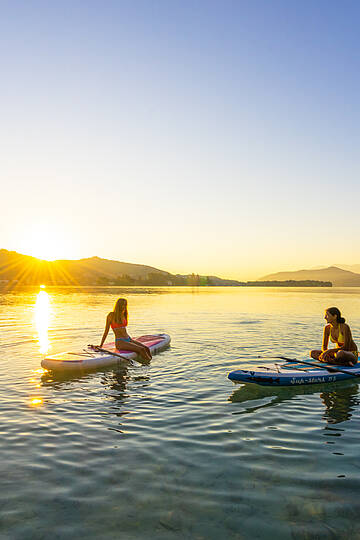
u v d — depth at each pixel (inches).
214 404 301.0
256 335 660.1
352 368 383.2
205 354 492.7
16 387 346.6
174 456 208.1
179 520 151.9
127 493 171.0
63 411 282.0
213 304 1694.1
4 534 142.6
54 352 510.6
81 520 151.6
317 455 210.5
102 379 375.6
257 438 234.2
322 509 159.0
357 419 270.4
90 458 205.2
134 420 264.4
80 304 1688.0
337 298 2459.4
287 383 351.3
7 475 186.2
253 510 158.4
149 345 496.1
